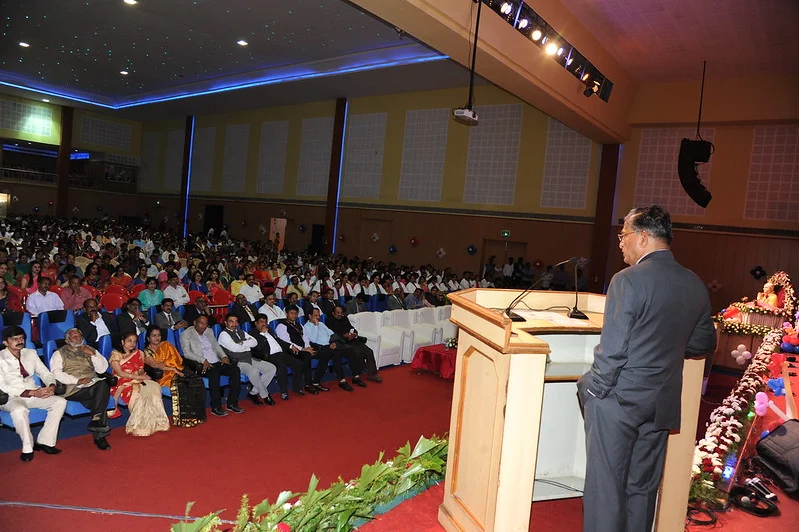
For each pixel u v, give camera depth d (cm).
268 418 611
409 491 340
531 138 1639
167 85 2191
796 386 566
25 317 649
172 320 756
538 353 233
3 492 397
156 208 2825
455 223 1777
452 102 1786
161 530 365
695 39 1082
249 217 2367
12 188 2562
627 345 218
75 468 448
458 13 776
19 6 1405
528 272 1620
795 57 1116
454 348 859
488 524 237
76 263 1141
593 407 233
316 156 2139
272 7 1270
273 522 260
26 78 2264
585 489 237
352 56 1603
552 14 947
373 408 675
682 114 1345
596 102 1241
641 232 246
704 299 240
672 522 274
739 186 1334
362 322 873
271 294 833
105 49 1738
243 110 2395
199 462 479
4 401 462
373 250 1970
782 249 1290
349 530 290
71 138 2669
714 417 484
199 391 586
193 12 1341
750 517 348
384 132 1938
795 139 1272
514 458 234
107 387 513
